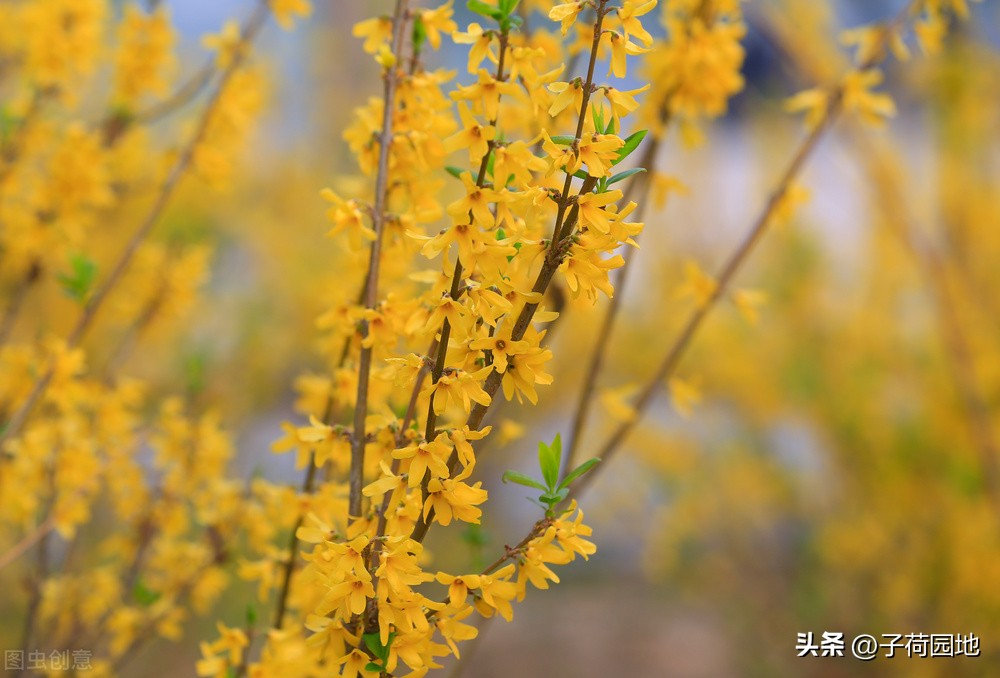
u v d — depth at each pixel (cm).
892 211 341
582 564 636
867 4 358
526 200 102
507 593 104
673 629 542
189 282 247
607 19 127
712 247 478
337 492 147
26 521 202
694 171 471
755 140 462
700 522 473
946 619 398
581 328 493
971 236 392
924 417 407
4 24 270
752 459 471
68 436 195
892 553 426
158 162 228
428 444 102
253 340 396
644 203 194
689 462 473
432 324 105
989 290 392
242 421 412
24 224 226
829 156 387
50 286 335
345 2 623
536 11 208
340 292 156
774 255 449
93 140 225
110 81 260
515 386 105
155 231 392
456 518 105
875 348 427
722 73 190
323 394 171
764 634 473
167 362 347
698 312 206
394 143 132
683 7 191
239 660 149
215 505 205
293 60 599
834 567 460
